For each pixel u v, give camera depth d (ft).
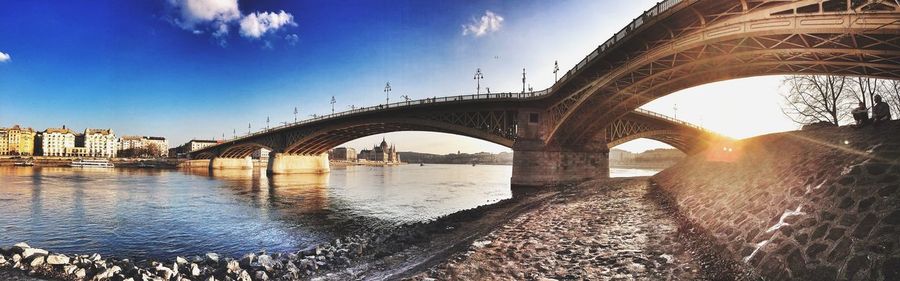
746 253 28.27
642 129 276.41
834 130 42.34
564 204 71.92
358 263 47.88
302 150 364.99
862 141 32.40
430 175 425.69
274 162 349.00
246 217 105.29
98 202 132.16
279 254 52.54
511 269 32.68
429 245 55.83
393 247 54.85
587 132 207.72
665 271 29.89
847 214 23.89
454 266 33.53
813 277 21.76
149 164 498.28
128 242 74.38
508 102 207.92
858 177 26.21
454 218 79.15
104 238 77.41
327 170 409.49
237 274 42.14
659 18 112.68
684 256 32.68
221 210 118.52
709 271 28.48
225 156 474.90
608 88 155.02
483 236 46.55
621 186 99.30
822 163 32.55
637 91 160.04
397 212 116.98
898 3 73.46
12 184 191.52
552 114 198.39
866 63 102.42
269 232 84.64
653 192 77.56
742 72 135.13
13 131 625.00
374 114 261.44
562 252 37.29
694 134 307.58
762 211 32.48
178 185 214.69
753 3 97.66
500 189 208.64
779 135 52.54
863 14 78.59
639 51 134.41
